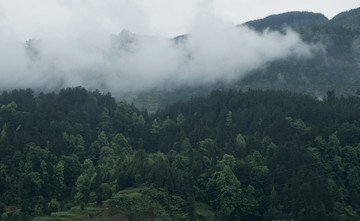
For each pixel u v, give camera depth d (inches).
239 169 7052.2
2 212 6318.9
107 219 5949.8
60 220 5885.8
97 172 7096.5
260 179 6948.8
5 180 6791.3
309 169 6811.0
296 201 6176.2
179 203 6156.5
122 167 7062.0
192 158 7632.9
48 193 7042.3
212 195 6648.6
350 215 6156.5
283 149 7273.6
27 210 6318.9
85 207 6245.1
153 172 6555.1
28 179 6919.3
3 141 7716.5
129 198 6136.8
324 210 5974.4
